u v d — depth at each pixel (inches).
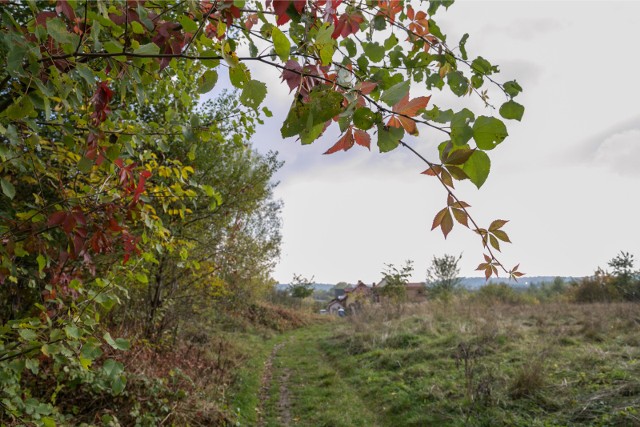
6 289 132.1
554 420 205.0
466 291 878.4
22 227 73.3
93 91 67.4
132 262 94.3
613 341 328.2
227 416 237.0
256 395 327.6
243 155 323.9
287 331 803.4
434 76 68.0
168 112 89.6
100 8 43.6
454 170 31.7
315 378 379.9
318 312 1485.0
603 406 205.8
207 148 278.2
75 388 162.4
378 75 47.8
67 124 67.6
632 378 229.6
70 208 69.2
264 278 652.1
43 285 126.6
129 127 86.3
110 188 89.0
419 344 404.2
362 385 331.6
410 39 68.0
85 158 61.3
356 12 55.9
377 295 911.7
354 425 257.9
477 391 239.8
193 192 105.0
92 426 152.6
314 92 32.8
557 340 336.8
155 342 299.1
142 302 317.1
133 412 172.7
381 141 33.3
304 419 280.4
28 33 49.9
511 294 857.5
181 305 381.7
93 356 67.1
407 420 244.8
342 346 494.0
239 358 427.8
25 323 69.8
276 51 34.2
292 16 41.6
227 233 376.5
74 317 72.3
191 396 235.0
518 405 227.3
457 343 359.9
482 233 37.7
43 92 43.8
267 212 631.8
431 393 265.7
